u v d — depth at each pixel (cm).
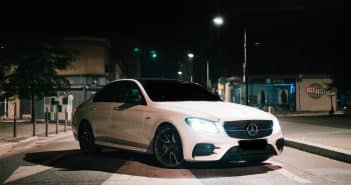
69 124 2688
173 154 916
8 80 2239
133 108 1024
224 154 855
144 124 979
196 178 830
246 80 3173
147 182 798
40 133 1986
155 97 1013
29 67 2248
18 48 2284
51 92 2375
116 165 990
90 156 1148
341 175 881
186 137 876
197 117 880
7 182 821
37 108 3434
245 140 870
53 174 895
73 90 3388
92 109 1165
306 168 967
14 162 1085
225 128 866
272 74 4872
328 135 1611
